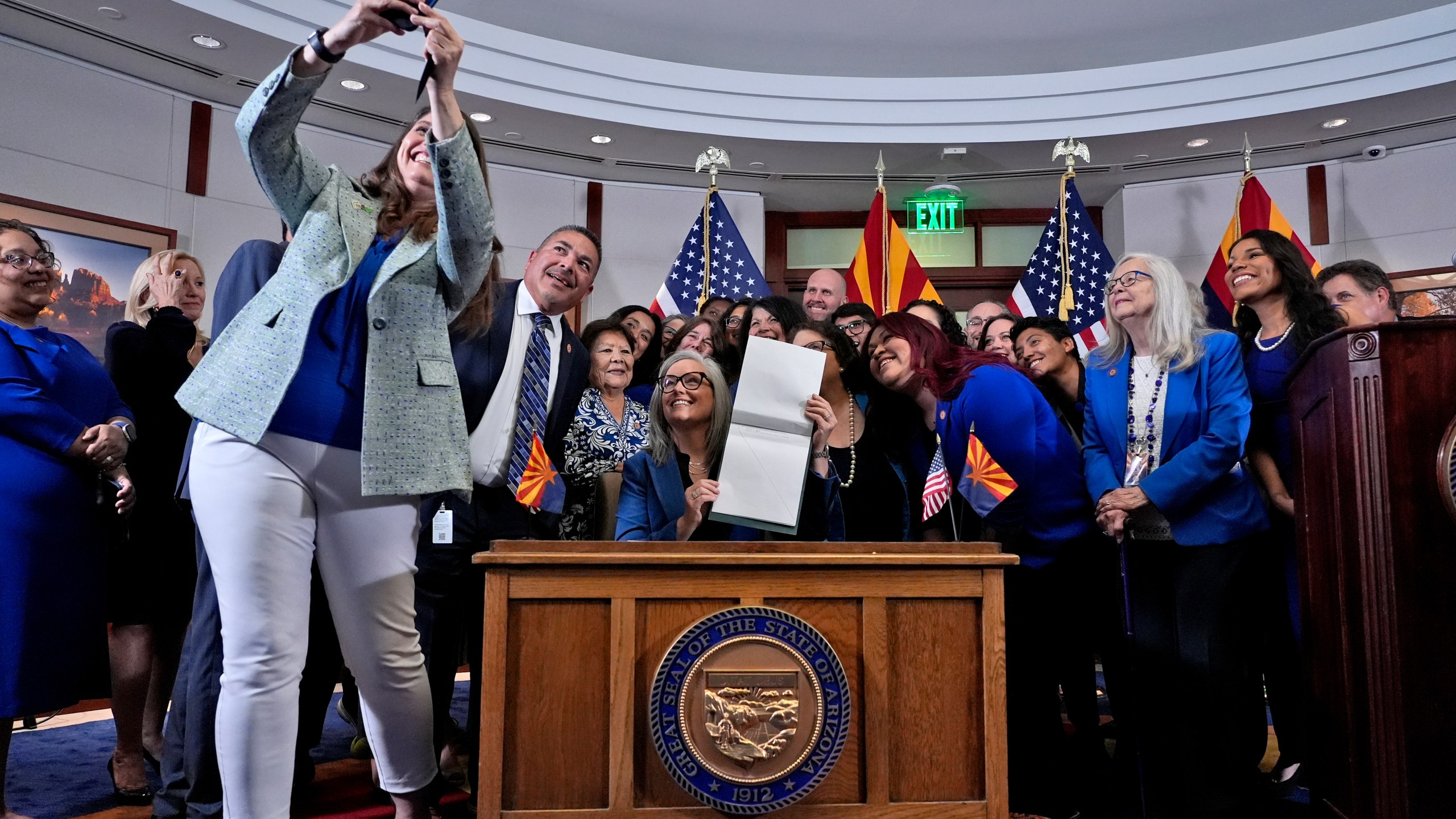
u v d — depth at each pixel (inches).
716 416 101.7
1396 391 75.9
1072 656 120.0
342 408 70.8
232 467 68.1
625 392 148.9
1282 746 117.1
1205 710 96.0
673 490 100.8
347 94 251.4
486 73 250.8
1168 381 104.1
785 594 70.1
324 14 229.6
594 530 115.8
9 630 95.3
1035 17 253.4
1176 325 104.0
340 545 71.6
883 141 273.9
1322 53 251.1
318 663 110.8
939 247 328.2
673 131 269.6
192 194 249.8
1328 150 280.4
